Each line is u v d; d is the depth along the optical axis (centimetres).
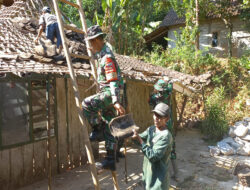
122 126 256
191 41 1529
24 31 587
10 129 475
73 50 459
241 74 1325
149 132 290
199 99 1268
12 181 473
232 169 584
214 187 495
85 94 623
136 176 541
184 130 1038
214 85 1326
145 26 2103
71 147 584
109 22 1514
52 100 546
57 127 552
